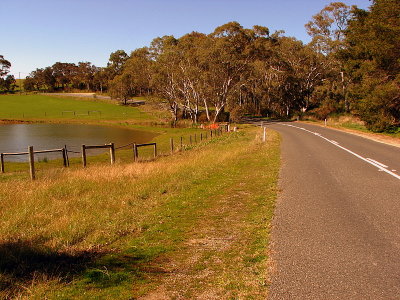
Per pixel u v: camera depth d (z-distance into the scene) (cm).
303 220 638
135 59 5888
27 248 539
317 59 6388
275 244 527
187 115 6494
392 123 2930
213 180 1095
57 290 412
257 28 6225
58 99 10844
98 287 419
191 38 5519
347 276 418
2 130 4862
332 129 3500
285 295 378
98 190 1021
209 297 383
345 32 4406
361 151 1656
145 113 7812
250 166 1311
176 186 1034
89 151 2831
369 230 576
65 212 786
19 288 420
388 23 2786
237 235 583
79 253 541
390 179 990
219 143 2555
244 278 422
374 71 3002
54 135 4234
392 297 368
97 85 15238
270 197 822
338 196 807
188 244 559
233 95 5991
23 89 16350
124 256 523
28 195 948
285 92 7181
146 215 749
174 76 5306
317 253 488
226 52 4919
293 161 1381
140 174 1255
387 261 457
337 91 5962
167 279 434
